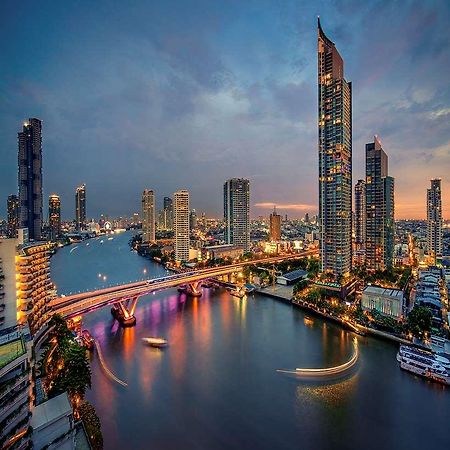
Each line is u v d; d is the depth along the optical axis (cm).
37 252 14462
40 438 6794
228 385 11681
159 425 9394
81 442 7931
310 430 9206
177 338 16438
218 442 8700
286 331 17450
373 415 9881
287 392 11181
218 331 17512
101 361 13625
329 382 11831
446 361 12394
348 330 17288
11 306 12062
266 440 8788
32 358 8738
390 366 12988
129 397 10850
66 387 9106
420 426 9369
